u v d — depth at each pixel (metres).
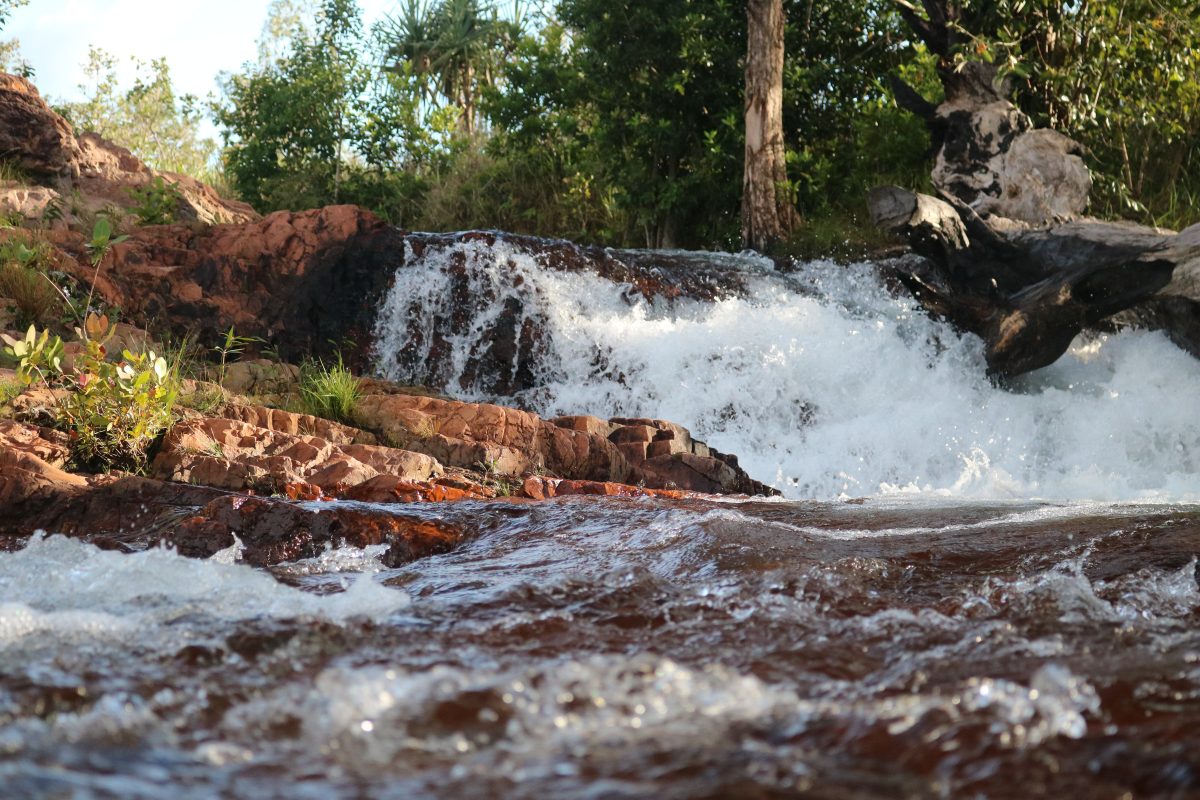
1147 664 2.66
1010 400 10.12
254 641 2.97
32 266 9.94
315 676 2.61
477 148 23.41
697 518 4.98
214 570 4.07
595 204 21.02
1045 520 5.07
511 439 7.68
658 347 11.03
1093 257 9.94
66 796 1.75
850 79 18.41
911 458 9.80
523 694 2.35
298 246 11.30
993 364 10.24
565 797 1.76
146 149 27.53
